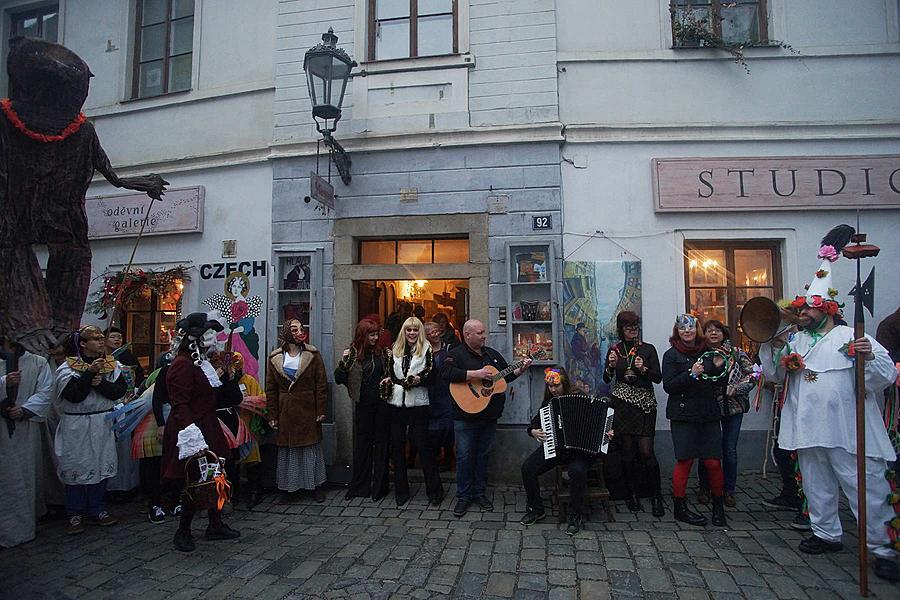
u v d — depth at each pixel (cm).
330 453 574
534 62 591
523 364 466
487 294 573
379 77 614
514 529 423
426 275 586
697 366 407
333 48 525
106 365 445
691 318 435
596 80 590
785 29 586
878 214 559
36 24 791
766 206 557
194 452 382
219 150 662
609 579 338
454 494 518
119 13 733
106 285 653
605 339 556
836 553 368
